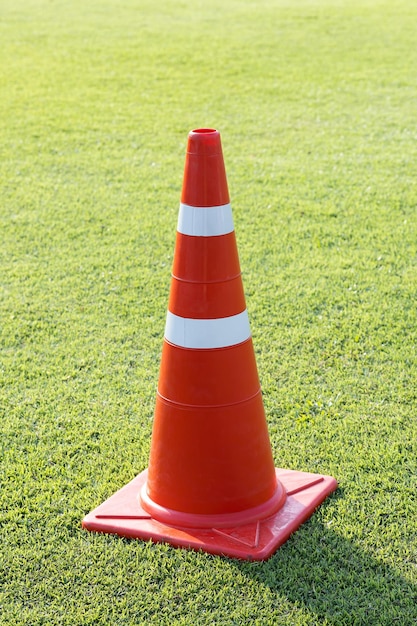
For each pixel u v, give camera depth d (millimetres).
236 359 3834
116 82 14062
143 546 3861
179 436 3869
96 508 4098
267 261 7312
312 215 8398
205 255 3736
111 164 10141
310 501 4090
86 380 5469
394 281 6855
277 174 9648
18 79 14273
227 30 18328
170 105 12711
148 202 8906
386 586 3586
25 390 5352
